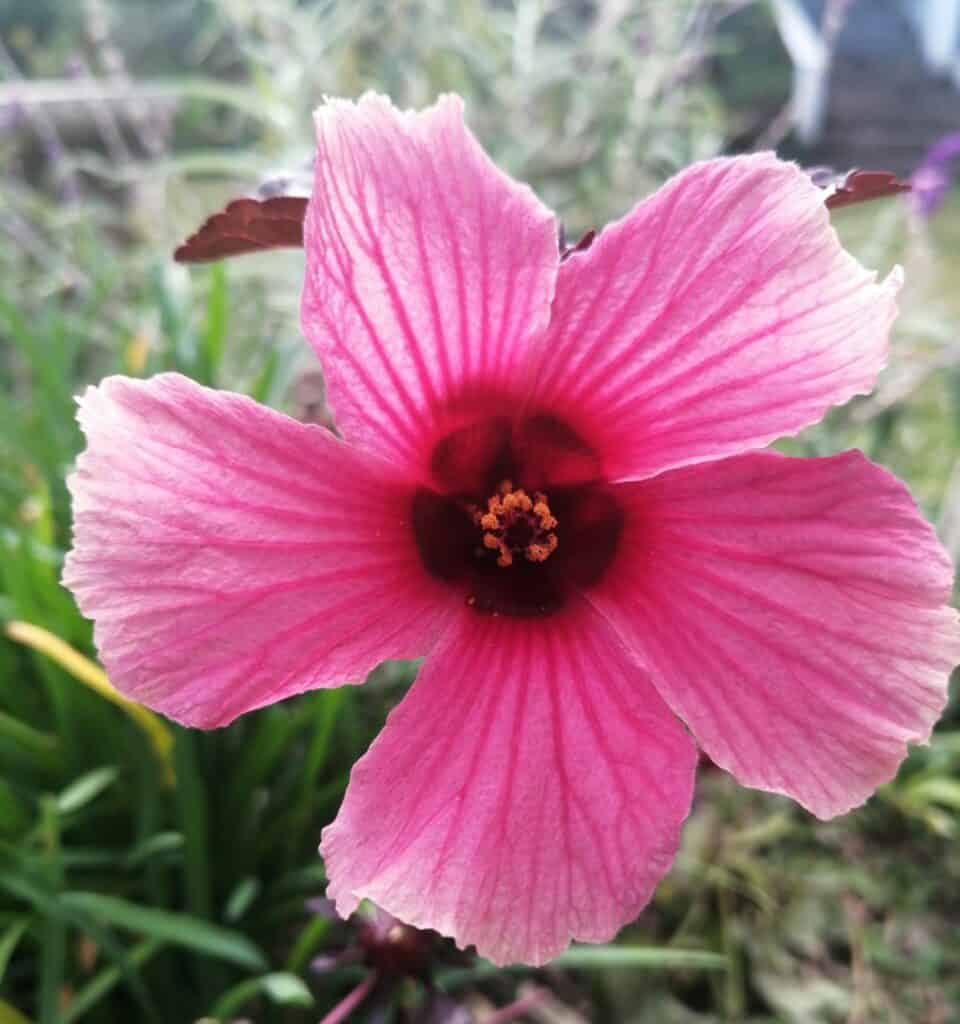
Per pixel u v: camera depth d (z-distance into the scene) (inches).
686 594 3.6
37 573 6.6
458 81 11.5
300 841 6.6
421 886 3.3
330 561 3.4
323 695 6.0
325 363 3.2
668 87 11.2
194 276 10.7
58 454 7.6
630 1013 6.8
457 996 6.7
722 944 7.1
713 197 3.3
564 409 3.7
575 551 3.9
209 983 6.1
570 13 15.7
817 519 3.4
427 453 3.7
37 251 10.8
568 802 3.5
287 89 10.1
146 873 6.3
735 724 3.5
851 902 7.6
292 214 4.0
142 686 3.2
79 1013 6.0
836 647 3.4
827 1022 7.0
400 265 3.3
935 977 7.3
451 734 3.5
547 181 12.1
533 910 3.4
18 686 6.8
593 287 3.4
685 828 7.5
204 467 3.2
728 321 3.4
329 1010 6.2
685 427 3.5
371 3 11.8
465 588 3.8
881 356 3.2
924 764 8.1
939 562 3.3
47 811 5.5
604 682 3.6
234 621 3.3
